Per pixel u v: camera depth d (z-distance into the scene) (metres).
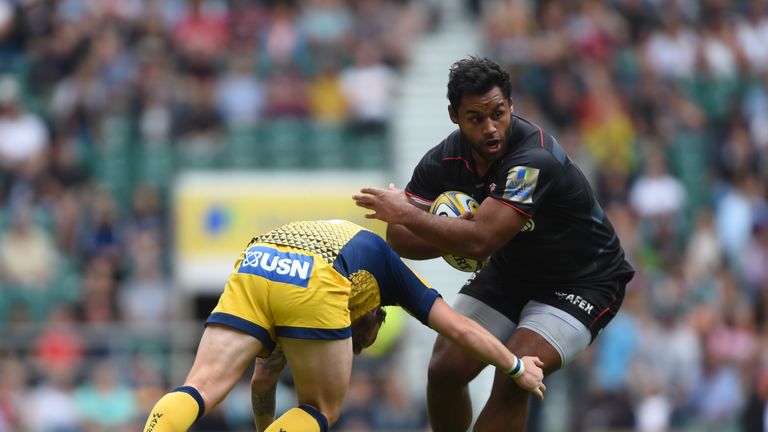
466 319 20.34
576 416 41.31
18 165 53.12
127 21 59.50
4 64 59.09
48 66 58.47
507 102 20.34
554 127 57.03
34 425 38.97
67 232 49.75
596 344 43.34
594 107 57.22
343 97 57.69
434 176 21.89
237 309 19.81
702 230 52.56
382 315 21.31
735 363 45.12
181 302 45.47
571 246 21.62
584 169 54.94
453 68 20.33
